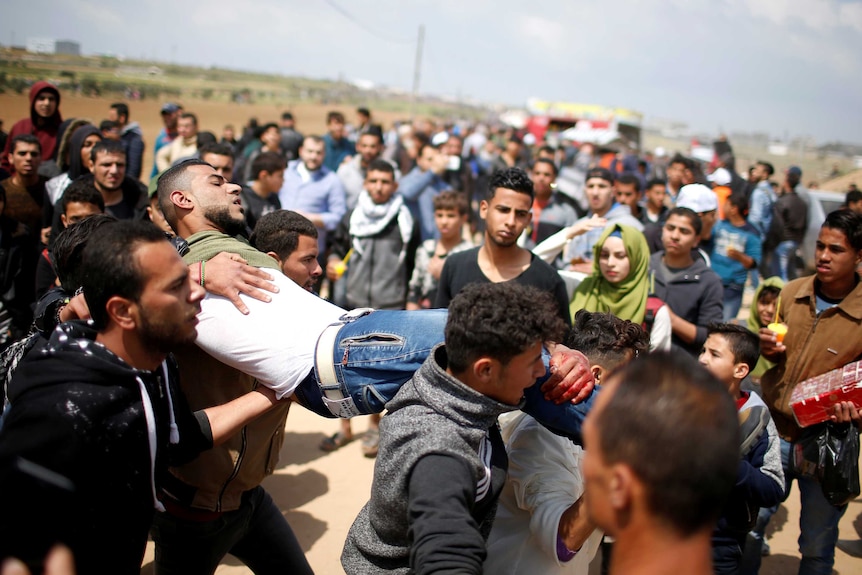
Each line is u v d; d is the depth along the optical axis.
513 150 11.63
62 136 6.10
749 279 11.01
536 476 2.10
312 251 3.07
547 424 1.98
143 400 1.77
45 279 4.06
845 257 3.21
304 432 5.55
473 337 1.65
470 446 1.73
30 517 1.57
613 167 15.48
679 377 1.11
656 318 3.96
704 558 1.08
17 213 5.50
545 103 30.16
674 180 8.15
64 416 1.63
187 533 2.51
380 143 8.22
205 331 2.13
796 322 3.42
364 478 4.81
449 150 11.62
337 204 6.85
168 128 9.55
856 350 3.24
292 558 2.93
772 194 10.65
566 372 1.90
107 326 1.78
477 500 1.76
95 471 1.68
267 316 2.15
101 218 2.39
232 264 2.20
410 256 5.45
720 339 2.92
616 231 3.97
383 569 1.89
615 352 2.32
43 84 6.96
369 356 2.02
